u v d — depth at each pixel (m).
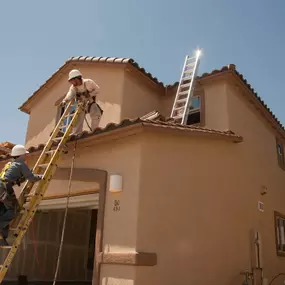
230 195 8.77
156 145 7.57
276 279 10.44
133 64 11.05
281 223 12.05
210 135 8.33
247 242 8.98
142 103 11.48
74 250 13.27
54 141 7.96
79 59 11.49
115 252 6.98
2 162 10.09
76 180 8.11
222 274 7.77
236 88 10.99
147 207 7.07
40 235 12.27
